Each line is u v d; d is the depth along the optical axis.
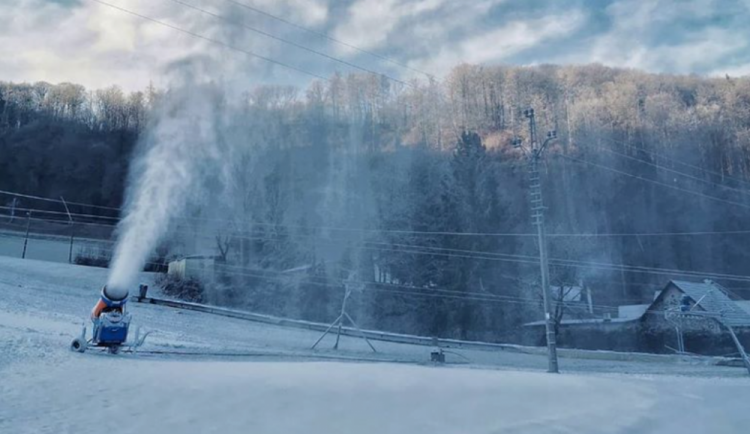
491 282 47.38
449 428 6.44
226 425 6.14
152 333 23.44
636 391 10.16
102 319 12.88
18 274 38.25
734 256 46.81
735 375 26.16
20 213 55.62
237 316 36.69
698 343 40.28
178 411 6.70
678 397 9.51
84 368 9.78
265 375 9.91
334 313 44.62
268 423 6.30
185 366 10.98
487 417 7.07
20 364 9.69
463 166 50.12
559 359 34.72
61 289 34.69
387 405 7.52
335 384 9.02
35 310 24.67
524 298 46.19
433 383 9.75
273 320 36.78
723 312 38.16
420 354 31.70
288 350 26.02
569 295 49.09
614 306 47.78
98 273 41.12
